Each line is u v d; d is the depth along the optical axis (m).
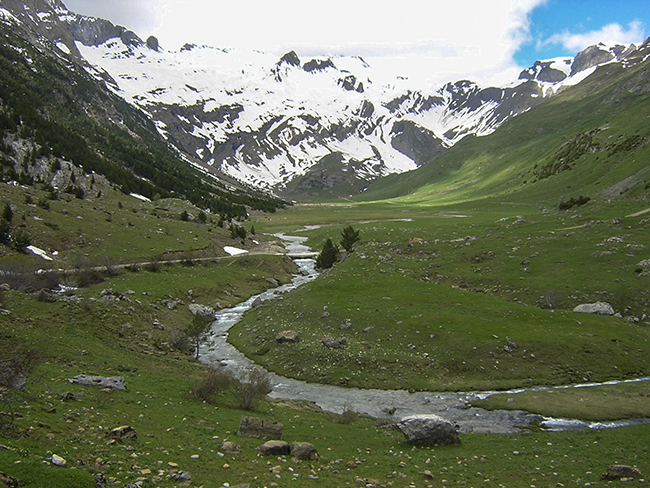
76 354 38.28
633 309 65.06
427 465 25.95
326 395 45.28
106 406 26.17
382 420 37.78
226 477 19.20
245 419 27.14
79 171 158.00
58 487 14.01
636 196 128.50
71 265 78.94
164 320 64.19
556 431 35.19
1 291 49.56
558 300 69.44
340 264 95.06
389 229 136.50
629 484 22.59
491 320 59.66
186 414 28.53
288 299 73.62
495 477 24.14
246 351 57.78
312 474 21.55
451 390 46.00
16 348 24.77
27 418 20.05
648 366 49.41
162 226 125.56
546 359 50.06
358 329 59.06
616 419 38.12
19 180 127.50
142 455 19.66
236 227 147.62
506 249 95.19
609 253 80.81
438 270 89.56
